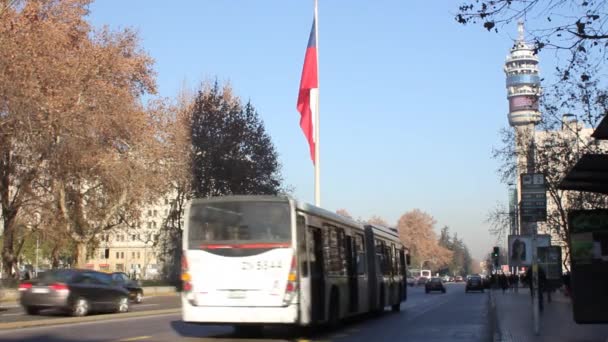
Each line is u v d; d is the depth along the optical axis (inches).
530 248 761.0
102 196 1941.4
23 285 984.9
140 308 1254.3
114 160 1809.8
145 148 1900.8
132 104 1876.2
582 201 1636.3
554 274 1071.6
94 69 1781.5
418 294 2517.2
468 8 393.4
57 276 984.9
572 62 433.1
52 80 1628.9
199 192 2289.6
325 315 720.3
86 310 990.4
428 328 839.7
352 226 877.8
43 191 1830.7
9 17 1619.1
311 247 695.1
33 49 1583.4
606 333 687.1
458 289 3570.4
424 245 6535.4
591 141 1407.5
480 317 1061.8
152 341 634.2
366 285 930.1
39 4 1750.7
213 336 702.5
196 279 650.2
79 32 1900.8
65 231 1862.7
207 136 2321.6
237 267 644.7
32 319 898.1
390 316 1091.9
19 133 1594.5
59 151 1652.3
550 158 1577.3
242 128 2369.6
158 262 3855.8
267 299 636.7
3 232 1916.8
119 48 1941.4
